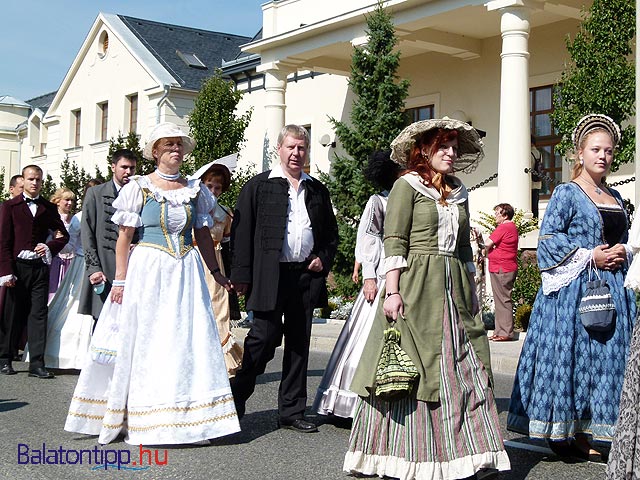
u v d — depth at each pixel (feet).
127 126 98.02
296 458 17.51
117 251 19.15
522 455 17.81
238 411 20.70
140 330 18.56
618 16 43.11
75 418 19.03
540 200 59.88
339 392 20.53
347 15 61.72
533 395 17.07
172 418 18.21
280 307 20.21
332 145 74.28
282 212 20.01
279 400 20.57
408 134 15.57
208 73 96.78
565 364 16.81
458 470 14.37
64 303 30.91
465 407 14.69
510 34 49.75
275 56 69.05
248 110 79.61
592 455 17.39
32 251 29.45
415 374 14.33
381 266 20.48
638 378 12.70
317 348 40.04
